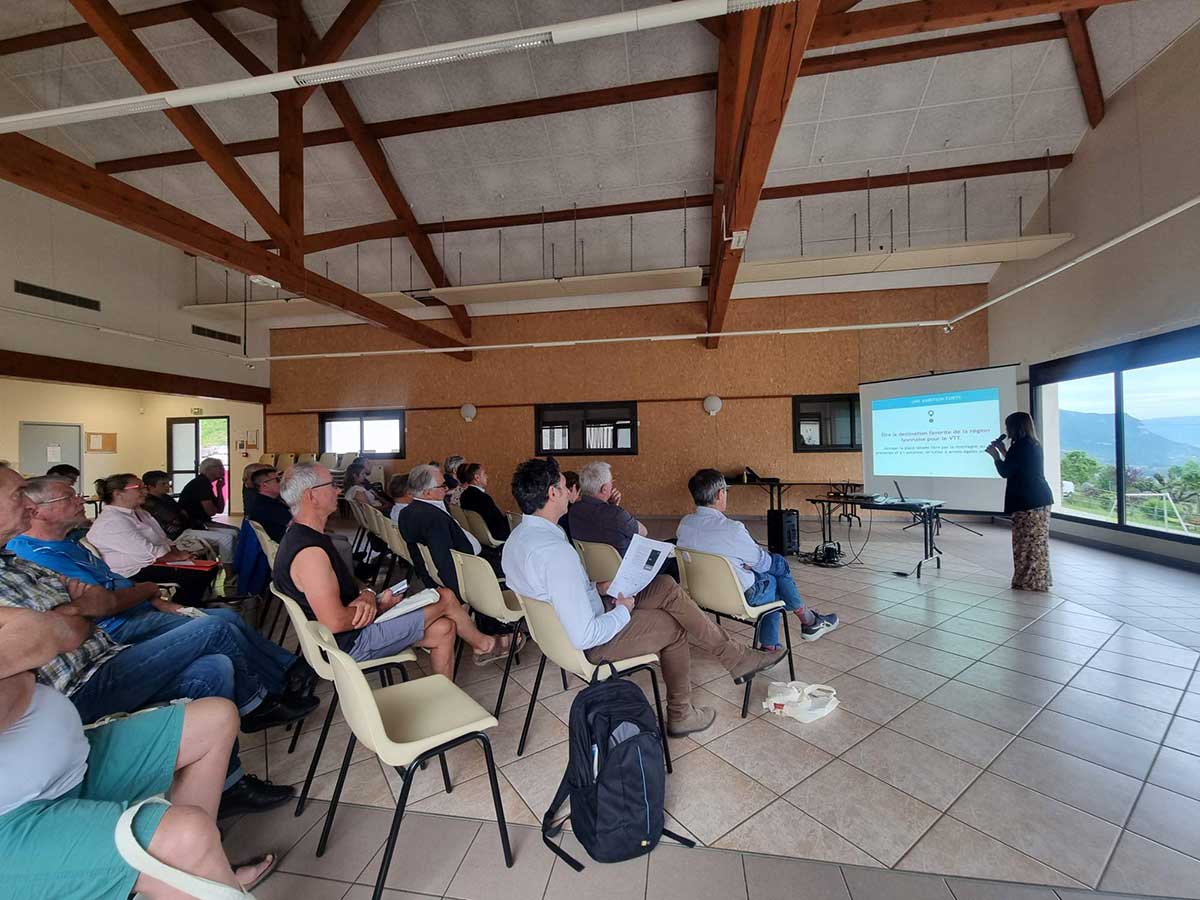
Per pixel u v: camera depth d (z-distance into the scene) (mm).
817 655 2805
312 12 4914
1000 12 2961
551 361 8805
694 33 4887
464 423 9078
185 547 3803
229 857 1434
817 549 5305
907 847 1456
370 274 8117
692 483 2623
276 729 2162
